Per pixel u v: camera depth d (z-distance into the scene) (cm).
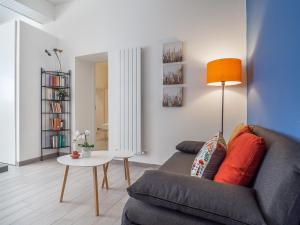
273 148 98
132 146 327
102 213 179
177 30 304
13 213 178
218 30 280
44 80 374
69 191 225
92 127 433
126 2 339
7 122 338
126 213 104
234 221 79
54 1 392
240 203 82
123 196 214
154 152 322
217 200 84
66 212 180
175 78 302
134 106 325
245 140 119
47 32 392
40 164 339
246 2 263
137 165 332
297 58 100
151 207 100
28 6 356
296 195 70
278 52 131
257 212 77
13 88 331
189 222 90
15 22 330
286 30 115
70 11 390
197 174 130
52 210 183
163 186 95
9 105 336
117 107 343
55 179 264
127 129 331
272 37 144
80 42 380
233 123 274
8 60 336
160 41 315
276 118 137
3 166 295
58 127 382
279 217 71
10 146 336
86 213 179
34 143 356
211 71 239
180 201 89
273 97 144
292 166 72
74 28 386
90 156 216
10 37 334
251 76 232
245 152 108
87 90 421
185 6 299
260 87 186
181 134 304
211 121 286
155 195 94
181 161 198
